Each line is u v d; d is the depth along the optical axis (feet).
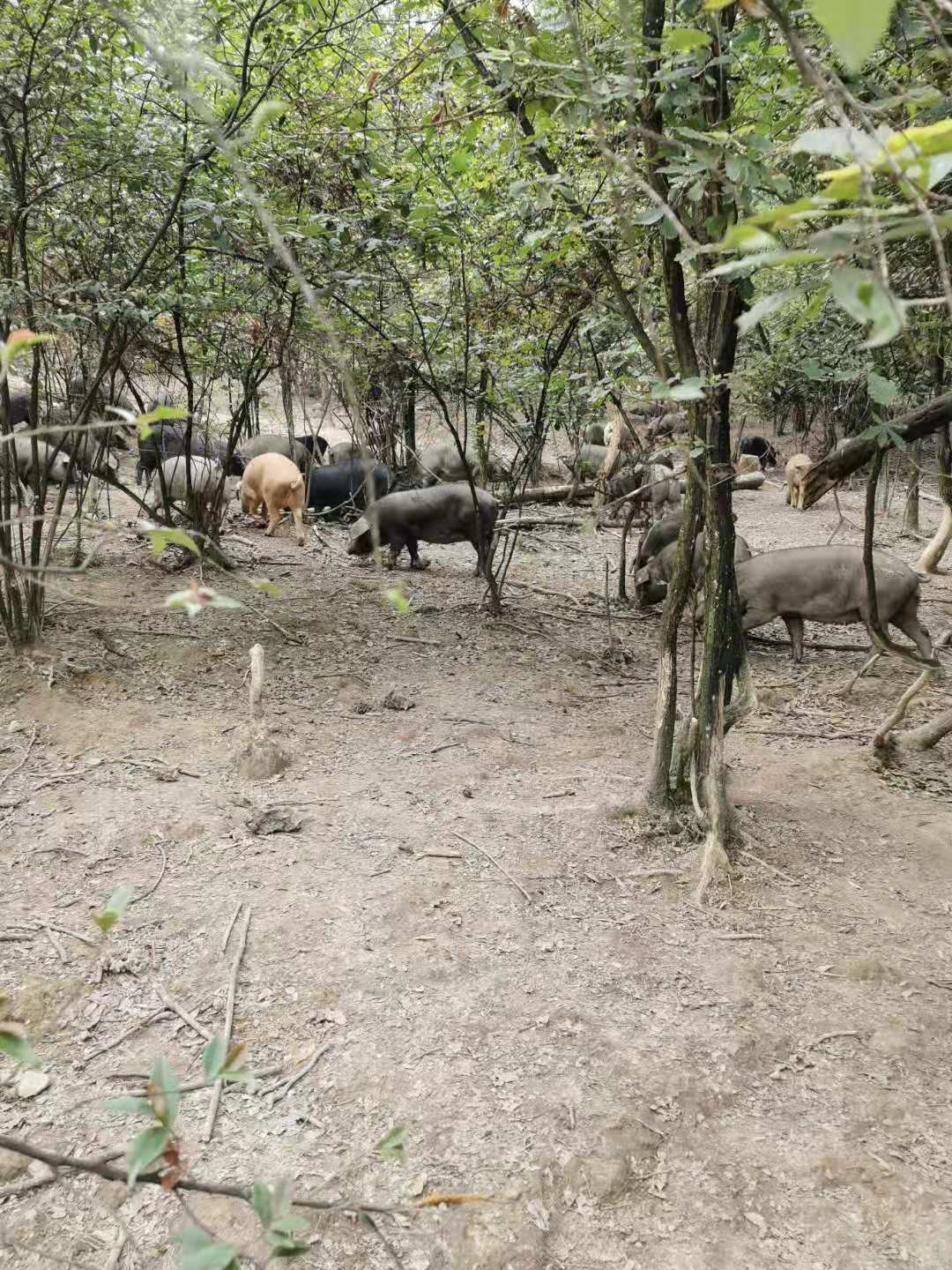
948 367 16.80
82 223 17.47
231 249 16.16
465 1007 9.44
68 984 9.47
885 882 12.09
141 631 19.42
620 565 26.14
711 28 8.16
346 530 31.48
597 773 14.90
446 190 17.12
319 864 11.88
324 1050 8.82
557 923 10.91
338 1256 6.84
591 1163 7.59
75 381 24.73
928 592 26.81
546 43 8.99
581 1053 8.85
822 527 34.55
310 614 21.86
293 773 14.39
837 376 8.87
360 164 16.24
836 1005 9.66
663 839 12.67
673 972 10.12
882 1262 6.84
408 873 11.76
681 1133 7.99
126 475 34.99
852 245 2.09
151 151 15.48
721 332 10.26
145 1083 8.32
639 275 7.41
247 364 23.94
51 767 13.97
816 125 7.59
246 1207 7.13
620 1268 6.81
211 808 13.11
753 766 15.55
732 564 11.82
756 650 22.18
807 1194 7.41
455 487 24.13
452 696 18.13
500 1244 6.93
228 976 9.75
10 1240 6.79
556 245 12.59
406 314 20.85
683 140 8.21
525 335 20.27
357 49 16.42
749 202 7.06
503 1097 8.30
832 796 14.52
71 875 11.35
